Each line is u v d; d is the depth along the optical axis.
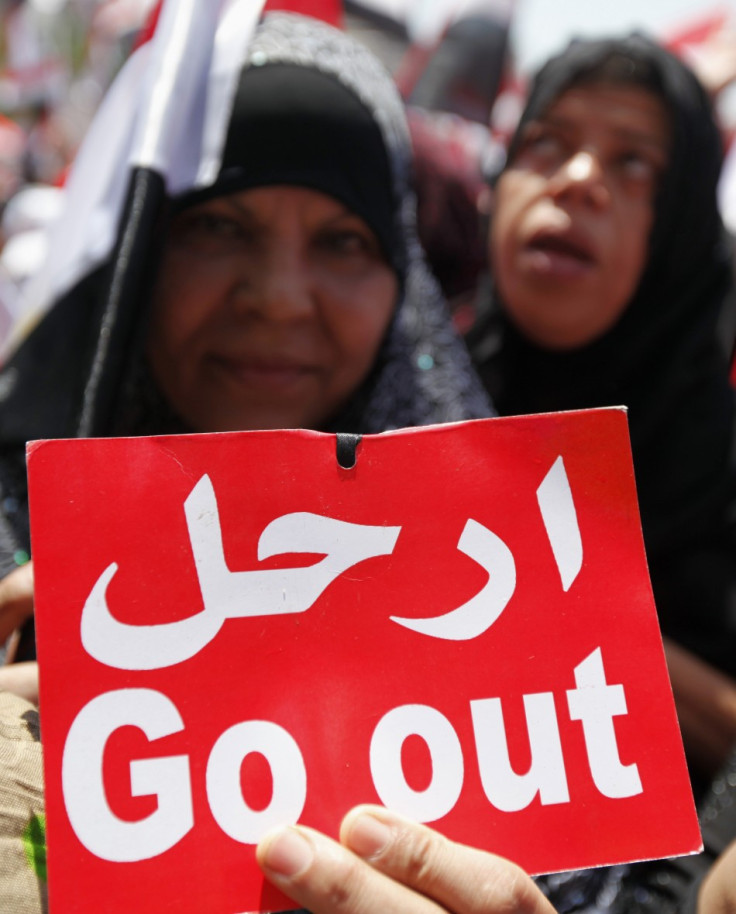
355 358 1.09
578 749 0.65
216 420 1.06
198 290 1.01
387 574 0.65
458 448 0.67
